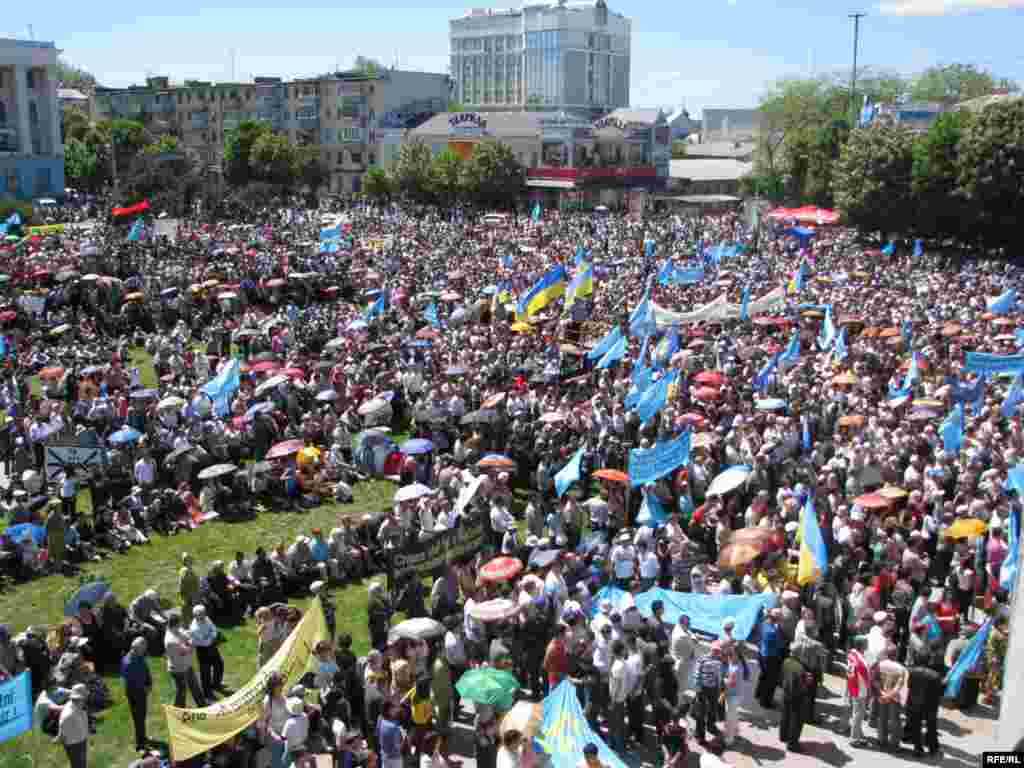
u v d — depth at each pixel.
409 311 41.47
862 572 18.53
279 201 103.69
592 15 172.38
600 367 32.28
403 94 126.19
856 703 15.45
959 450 24.62
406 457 26.47
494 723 13.92
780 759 15.18
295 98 131.12
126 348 37.88
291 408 28.98
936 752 15.32
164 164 92.81
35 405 28.30
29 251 56.19
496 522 21.22
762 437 25.36
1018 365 28.77
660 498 22.95
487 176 96.69
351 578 21.44
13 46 96.94
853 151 73.25
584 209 103.81
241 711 13.67
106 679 17.19
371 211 93.06
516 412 27.58
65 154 114.38
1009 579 18.09
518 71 179.38
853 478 22.55
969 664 16.31
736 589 18.56
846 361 33.03
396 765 13.55
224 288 46.03
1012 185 64.06
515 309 40.06
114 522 22.92
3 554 20.77
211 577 19.34
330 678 15.02
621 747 15.23
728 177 121.81
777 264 56.97
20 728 13.29
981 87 116.62
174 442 25.75
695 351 34.78
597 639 15.64
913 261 60.22
